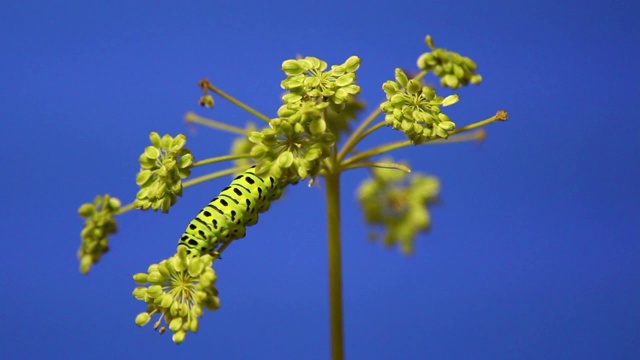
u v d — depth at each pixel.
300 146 0.47
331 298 0.52
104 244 0.51
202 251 0.47
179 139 0.48
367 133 0.51
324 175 0.51
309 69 0.47
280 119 0.47
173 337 0.46
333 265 0.52
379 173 0.63
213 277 0.46
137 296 0.47
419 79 0.49
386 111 0.48
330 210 0.52
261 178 0.48
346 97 0.47
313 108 0.47
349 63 0.47
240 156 0.48
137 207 0.48
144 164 0.48
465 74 0.49
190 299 0.46
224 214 0.47
